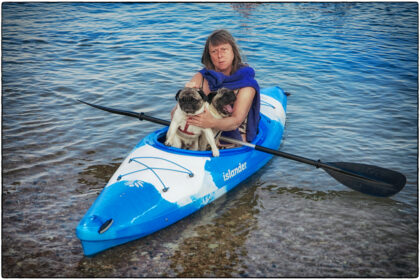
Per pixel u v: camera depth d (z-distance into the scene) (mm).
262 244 3490
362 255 3375
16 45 9531
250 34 10688
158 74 7898
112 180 3842
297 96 7078
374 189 4230
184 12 12984
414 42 10391
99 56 8977
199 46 9656
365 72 8367
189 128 3955
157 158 3996
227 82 4164
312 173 4773
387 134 5758
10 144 5098
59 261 3230
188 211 3875
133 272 3131
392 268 3221
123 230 3373
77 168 4637
